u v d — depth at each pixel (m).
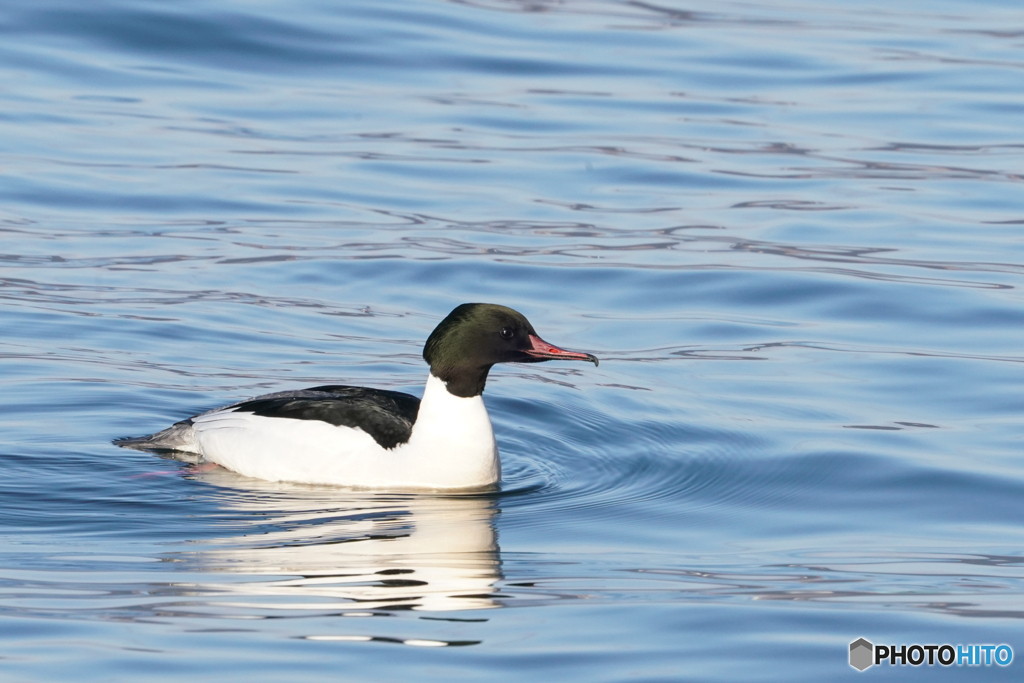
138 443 12.38
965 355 14.74
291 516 10.80
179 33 25.11
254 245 17.78
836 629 8.60
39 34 24.52
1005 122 23.23
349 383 14.06
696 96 24.31
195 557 9.80
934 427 12.90
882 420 13.12
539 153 21.55
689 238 18.39
